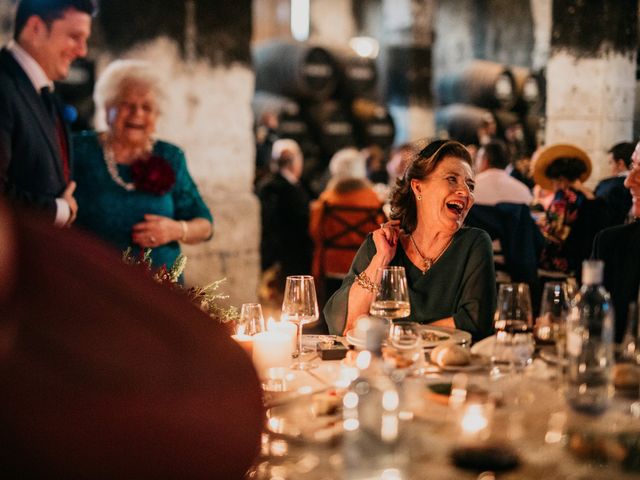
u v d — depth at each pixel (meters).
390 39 9.41
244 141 5.25
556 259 3.71
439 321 2.29
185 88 4.95
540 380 1.68
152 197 3.50
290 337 1.85
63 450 0.72
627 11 4.03
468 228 2.36
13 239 0.71
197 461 0.79
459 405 1.45
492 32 9.03
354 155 6.23
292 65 8.93
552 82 4.20
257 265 5.31
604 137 4.10
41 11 3.13
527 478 1.20
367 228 5.10
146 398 0.76
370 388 1.33
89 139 3.52
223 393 0.82
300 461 1.27
